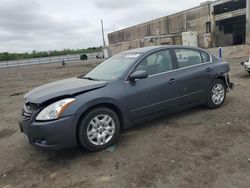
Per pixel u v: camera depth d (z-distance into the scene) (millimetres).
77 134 4148
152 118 5066
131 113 4688
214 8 42094
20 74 28359
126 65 4895
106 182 3404
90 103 4137
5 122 6906
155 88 4922
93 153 4297
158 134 4879
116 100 4445
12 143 5152
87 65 35281
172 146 4316
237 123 5098
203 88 5785
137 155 4090
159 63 5172
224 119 5395
